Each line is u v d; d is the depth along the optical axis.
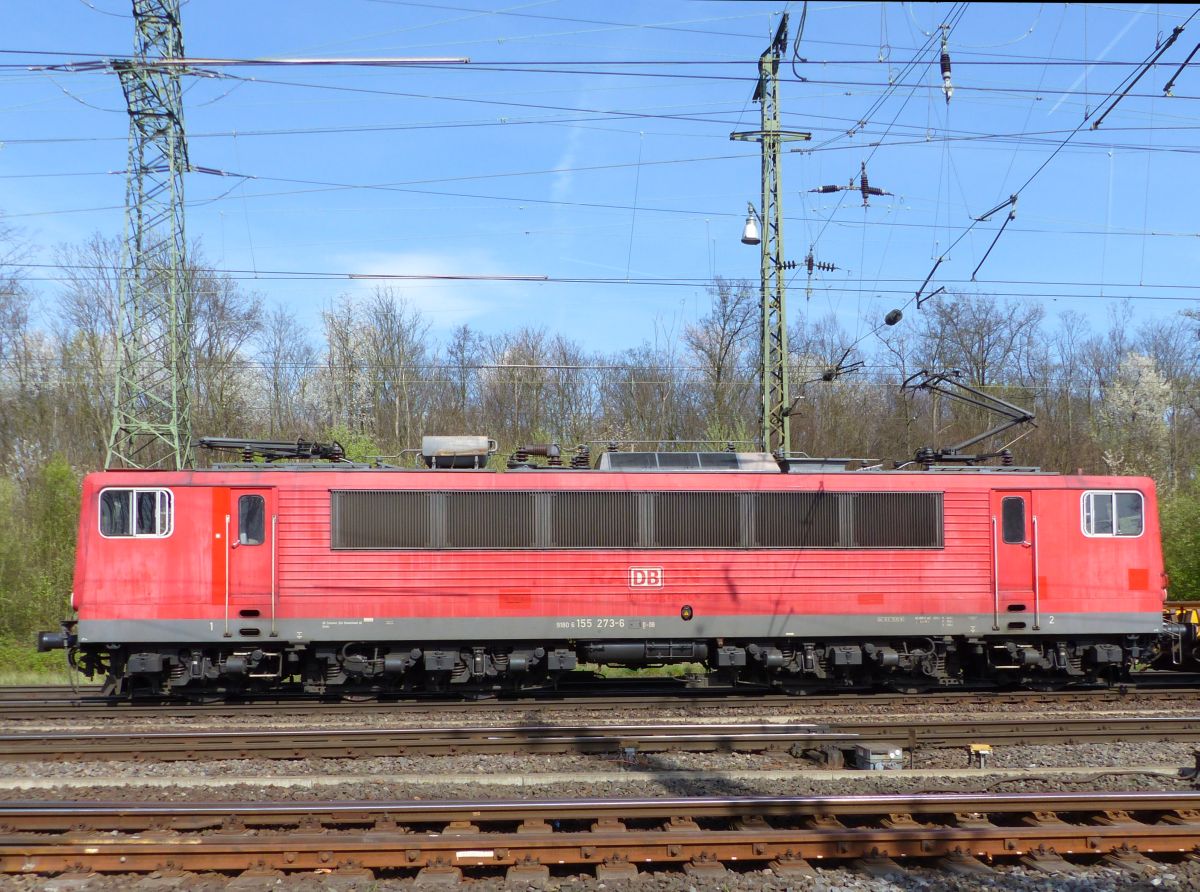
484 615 15.16
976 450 41.16
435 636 15.07
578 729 12.41
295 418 43.28
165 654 15.08
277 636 14.84
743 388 41.12
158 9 23.81
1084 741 12.52
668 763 11.10
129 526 14.87
